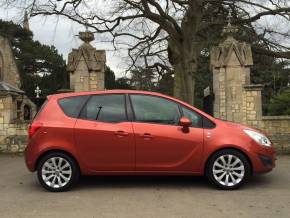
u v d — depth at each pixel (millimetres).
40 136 8742
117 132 8664
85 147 8688
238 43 16344
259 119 15508
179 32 20094
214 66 16391
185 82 20250
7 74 45562
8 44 45906
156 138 8625
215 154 8625
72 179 8719
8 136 14844
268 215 6934
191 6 19812
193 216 6910
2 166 12242
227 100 16109
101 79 17125
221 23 21625
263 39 21859
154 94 8961
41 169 8758
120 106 8883
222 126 8727
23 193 8734
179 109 8844
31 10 20078
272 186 8984
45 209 7484
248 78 16141
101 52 17188
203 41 21359
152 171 8672
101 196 8305
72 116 8852
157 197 8141
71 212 7262
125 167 8680
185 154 8625
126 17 21297
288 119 15086
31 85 61094
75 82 17062
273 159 8852
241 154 8617
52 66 67000
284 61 24062
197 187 8898
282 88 40062
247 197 8062
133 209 7367
